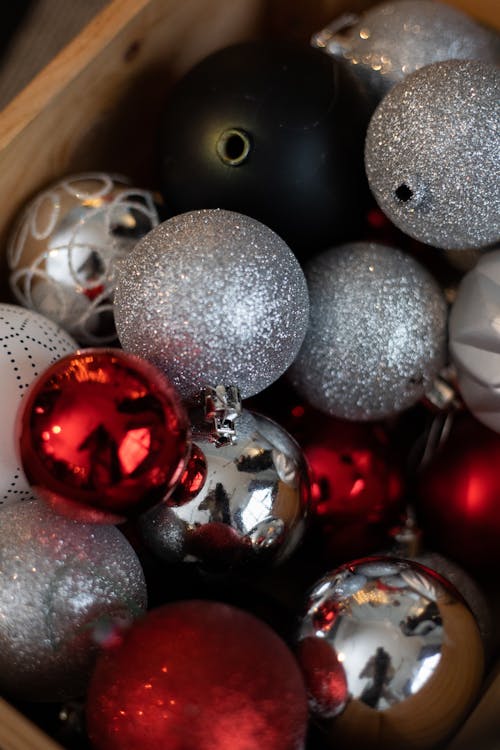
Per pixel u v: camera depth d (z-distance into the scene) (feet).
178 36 1.77
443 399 1.66
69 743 1.50
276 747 1.30
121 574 1.44
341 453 1.63
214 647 1.31
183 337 1.44
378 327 1.58
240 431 1.49
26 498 1.55
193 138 1.63
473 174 1.49
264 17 1.90
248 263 1.45
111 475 1.32
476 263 1.62
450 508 1.63
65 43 2.08
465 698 1.42
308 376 1.61
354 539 1.65
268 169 1.61
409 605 1.41
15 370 1.53
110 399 1.32
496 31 1.79
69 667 1.42
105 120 1.75
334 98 1.65
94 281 1.64
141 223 1.67
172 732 1.29
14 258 1.68
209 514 1.46
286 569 1.70
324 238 1.69
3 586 1.40
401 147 1.50
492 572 1.66
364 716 1.39
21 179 1.68
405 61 1.71
